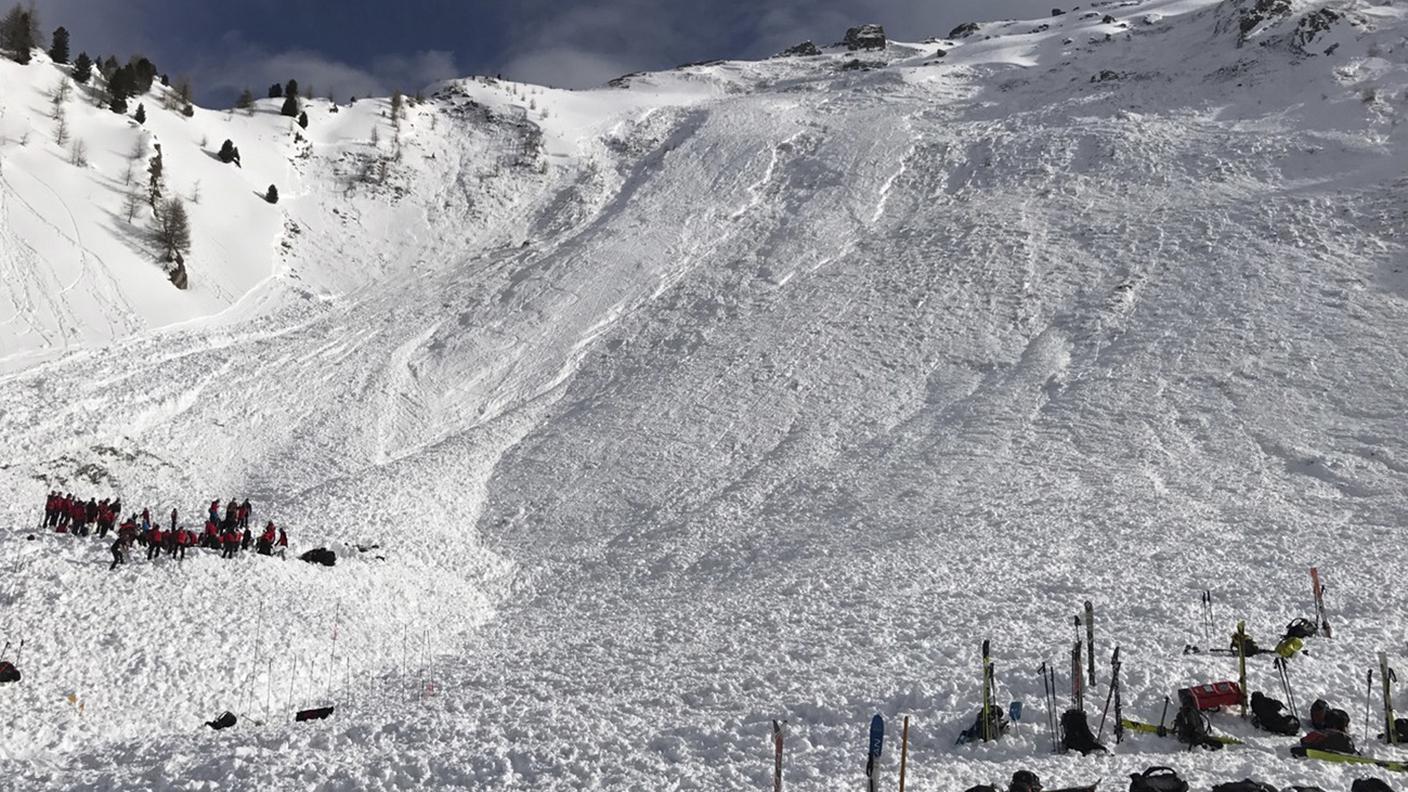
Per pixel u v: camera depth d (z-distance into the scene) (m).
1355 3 84.81
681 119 97.38
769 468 37.31
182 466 39.19
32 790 14.02
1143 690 13.12
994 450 35.69
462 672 20.06
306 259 65.50
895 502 32.34
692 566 29.66
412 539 32.53
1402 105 66.00
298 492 36.97
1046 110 83.88
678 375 46.88
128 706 17.94
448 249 70.88
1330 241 49.81
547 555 32.62
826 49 138.00
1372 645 15.49
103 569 22.75
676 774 11.75
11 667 18.00
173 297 54.56
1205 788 9.77
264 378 47.84
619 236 67.25
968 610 20.39
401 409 45.97
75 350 46.91
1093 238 55.62
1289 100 72.81
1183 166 64.19
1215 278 48.06
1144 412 37.06
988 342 46.12
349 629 22.89
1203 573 22.55
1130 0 142.00
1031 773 9.66
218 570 23.78
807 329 49.88
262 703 18.97
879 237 61.91
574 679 18.12
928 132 81.81
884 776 10.95
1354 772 10.21
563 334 53.88
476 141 89.88
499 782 11.98
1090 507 29.62
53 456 36.97
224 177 69.25
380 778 12.46
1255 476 31.36
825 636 19.27
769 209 70.19
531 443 42.25
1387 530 25.72
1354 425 33.75
